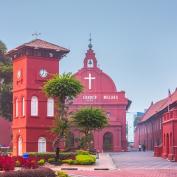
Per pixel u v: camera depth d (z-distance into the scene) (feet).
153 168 129.49
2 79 220.84
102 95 253.44
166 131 174.40
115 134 247.50
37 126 164.45
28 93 164.55
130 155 190.19
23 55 167.22
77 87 145.18
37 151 163.53
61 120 144.77
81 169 127.34
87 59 257.55
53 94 144.25
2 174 76.33
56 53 168.55
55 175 86.17
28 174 79.36
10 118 222.89
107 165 140.05
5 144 249.55
